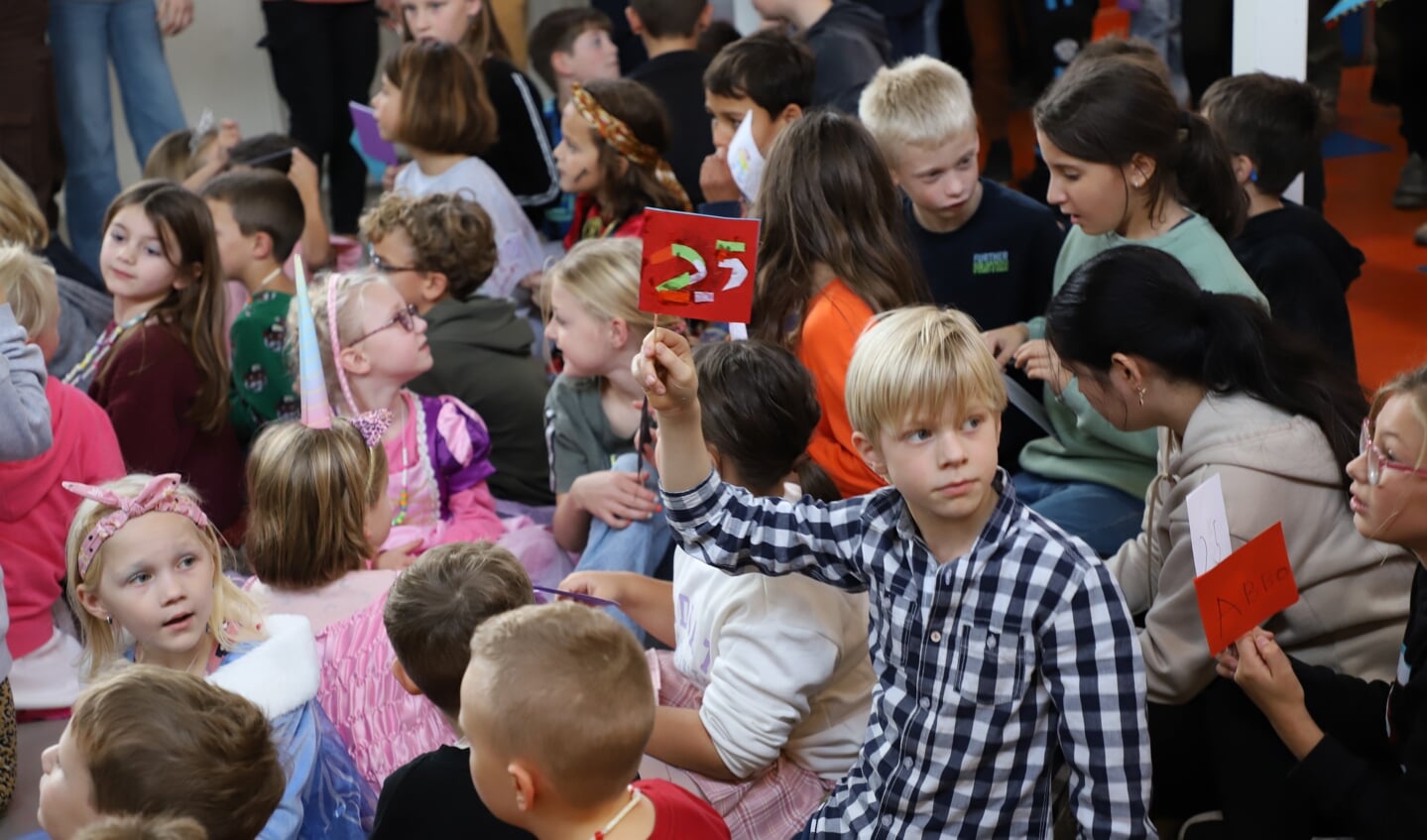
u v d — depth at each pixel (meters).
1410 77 3.47
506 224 4.28
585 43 5.15
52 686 2.66
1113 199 2.62
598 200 4.05
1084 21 4.59
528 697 1.45
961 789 1.67
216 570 2.18
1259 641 1.84
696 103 4.49
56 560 2.68
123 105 5.85
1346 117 3.59
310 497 2.32
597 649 1.50
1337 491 2.04
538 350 4.17
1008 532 1.63
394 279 3.46
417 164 4.46
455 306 3.46
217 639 2.16
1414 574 1.91
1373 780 1.78
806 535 1.78
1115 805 1.61
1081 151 2.58
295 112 5.98
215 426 3.28
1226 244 2.69
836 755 2.09
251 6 6.77
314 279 3.91
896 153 3.00
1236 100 3.07
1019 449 3.09
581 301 2.79
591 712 1.45
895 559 1.71
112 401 3.16
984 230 3.16
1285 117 3.03
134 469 3.15
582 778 1.47
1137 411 2.13
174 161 4.53
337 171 6.17
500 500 3.39
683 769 2.03
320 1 5.84
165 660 2.14
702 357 2.10
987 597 1.62
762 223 2.66
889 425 1.61
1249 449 2.01
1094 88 2.59
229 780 1.63
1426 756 1.73
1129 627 1.61
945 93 2.97
